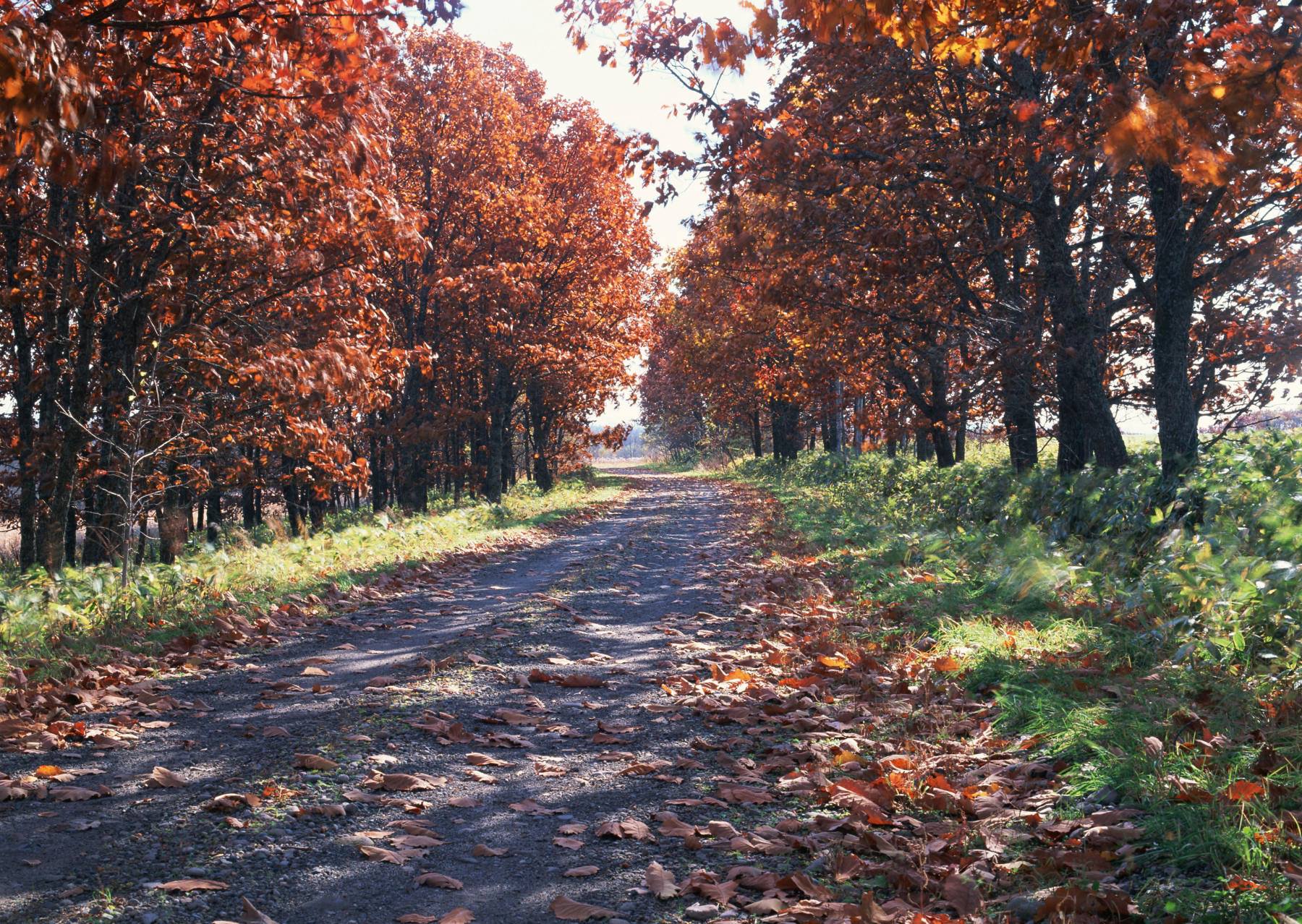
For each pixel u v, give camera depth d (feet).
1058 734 14.90
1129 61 26.94
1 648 24.64
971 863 10.87
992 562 33.35
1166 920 8.82
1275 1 17.24
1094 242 41.50
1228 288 46.73
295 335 52.49
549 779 15.20
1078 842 10.98
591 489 156.04
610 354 109.29
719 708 18.97
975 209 49.73
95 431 52.42
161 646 26.00
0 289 51.03
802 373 86.89
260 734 17.65
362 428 82.53
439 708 19.45
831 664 22.07
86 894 10.72
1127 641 20.38
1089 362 41.45
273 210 46.16
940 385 74.49
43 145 16.76
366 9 24.31
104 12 21.29
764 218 49.96
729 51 17.22
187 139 46.47
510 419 125.39
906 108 48.44
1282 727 14.19
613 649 26.00
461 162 87.92
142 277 46.34
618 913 10.26
